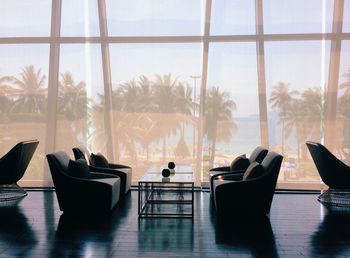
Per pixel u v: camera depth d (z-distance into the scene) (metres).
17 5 6.96
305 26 6.76
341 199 6.07
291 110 6.90
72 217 4.90
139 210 4.93
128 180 6.39
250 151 6.97
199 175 7.02
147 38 6.92
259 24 6.75
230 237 4.12
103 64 6.97
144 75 7.07
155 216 4.96
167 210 5.30
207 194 6.47
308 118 6.89
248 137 6.96
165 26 6.91
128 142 7.17
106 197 4.98
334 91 6.77
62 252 3.62
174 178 5.19
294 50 6.82
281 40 6.79
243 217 4.95
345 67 6.77
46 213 5.11
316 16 6.73
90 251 3.65
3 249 3.71
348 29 6.69
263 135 6.94
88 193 4.98
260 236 4.16
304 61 6.83
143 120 7.14
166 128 7.13
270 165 4.88
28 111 7.10
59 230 4.33
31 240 3.97
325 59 6.79
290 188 6.90
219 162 6.99
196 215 5.04
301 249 3.74
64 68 7.02
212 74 6.88
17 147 5.71
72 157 7.07
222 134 6.97
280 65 6.85
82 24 6.92
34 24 6.98
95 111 7.08
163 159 7.17
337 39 6.69
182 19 6.89
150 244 3.87
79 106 7.06
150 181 4.93
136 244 3.87
